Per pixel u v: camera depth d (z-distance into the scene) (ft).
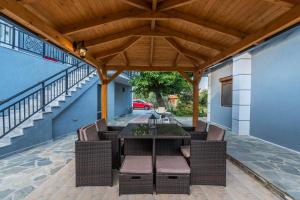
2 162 12.95
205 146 9.73
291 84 16.10
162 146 12.63
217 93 31.71
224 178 9.78
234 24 10.98
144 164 9.46
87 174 9.65
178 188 9.02
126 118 40.73
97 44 13.55
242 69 22.24
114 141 12.20
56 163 12.80
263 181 10.05
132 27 13.42
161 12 10.52
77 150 9.57
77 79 25.96
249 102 22.30
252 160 13.20
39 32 8.88
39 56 24.44
